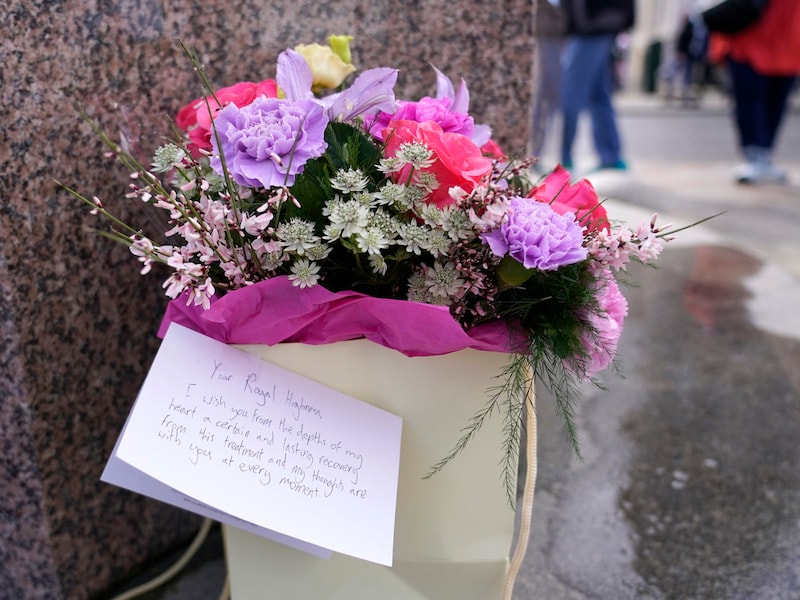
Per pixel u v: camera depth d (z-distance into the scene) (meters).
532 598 1.30
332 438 0.86
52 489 1.16
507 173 0.88
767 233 3.51
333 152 0.85
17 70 0.98
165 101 1.18
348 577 0.99
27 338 1.07
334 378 0.88
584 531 1.47
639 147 6.48
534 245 0.76
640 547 1.43
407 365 0.86
